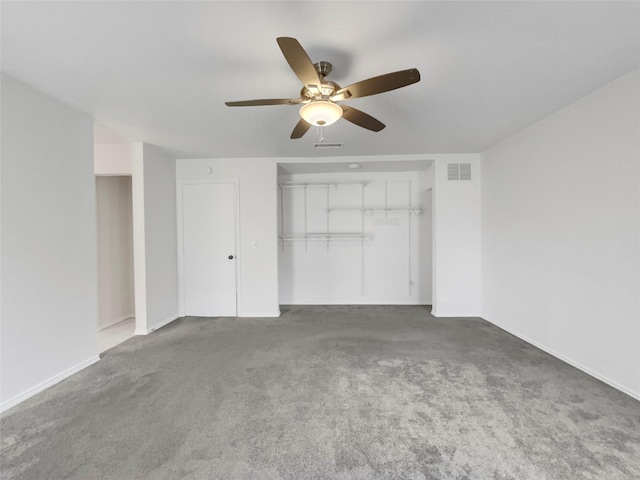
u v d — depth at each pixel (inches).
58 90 92.3
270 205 174.6
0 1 55.8
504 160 144.6
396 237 205.5
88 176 111.1
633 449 65.1
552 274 115.5
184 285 178.1
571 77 87.0
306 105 74.7
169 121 117.2
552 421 75.2
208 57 75.5
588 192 99.0
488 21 63.3
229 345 130.4
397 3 58.1
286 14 60.8
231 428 73.8
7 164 83.8
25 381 87.7
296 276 208.5
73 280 104.6
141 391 91.7
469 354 118.0
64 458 64.0
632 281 85.7
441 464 61.7
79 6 57.7
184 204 177.0
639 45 71.8
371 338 137.6
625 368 88.0
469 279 169.5
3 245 82.7
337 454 64.9
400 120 118.6
